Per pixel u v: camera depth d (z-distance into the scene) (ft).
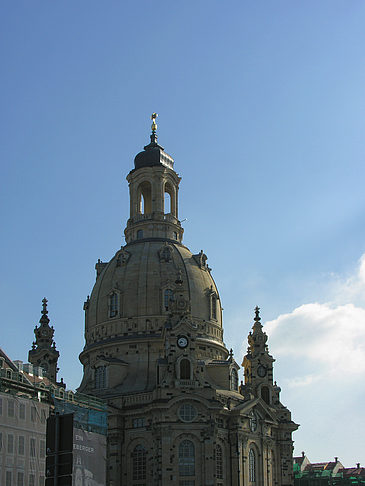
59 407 345.72
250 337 499.51
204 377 421.18
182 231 529.86
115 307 467.11
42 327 497.46
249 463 425.69
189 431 394.52
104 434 379.55
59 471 108.17
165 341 419.95
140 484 400.88
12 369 346.74
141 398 414.62
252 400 435.94
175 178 541.34
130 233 520.83
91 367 451.53
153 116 567.18
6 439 305.94
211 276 505.25
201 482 387.75
